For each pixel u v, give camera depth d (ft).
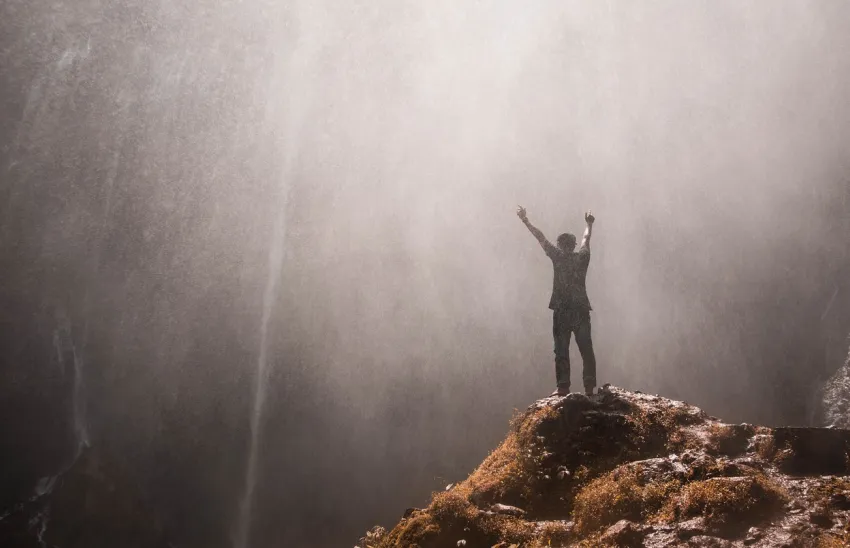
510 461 19.15
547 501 17.43
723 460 16.16
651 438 18.26
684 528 13.32
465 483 19.72
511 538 15.60
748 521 13.14
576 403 19.75
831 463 15.48
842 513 12.88
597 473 17.57
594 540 14.19
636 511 14.82
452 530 16.14
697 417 19.04
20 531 114.32
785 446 16.21
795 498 13.78
